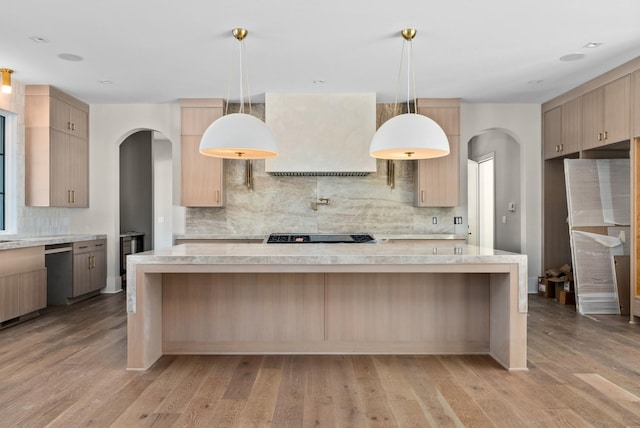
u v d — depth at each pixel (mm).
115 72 4816
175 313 3480
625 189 5254
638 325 4480
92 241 5820
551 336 4066
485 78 5066
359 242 5172
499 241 7375
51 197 5328
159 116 6180
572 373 3100
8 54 4270
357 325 3488
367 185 6180
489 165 8047
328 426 2320
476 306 3502
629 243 5121
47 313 4969
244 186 6160
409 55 4320
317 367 3193
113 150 6195
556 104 5887
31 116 5277
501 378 2998
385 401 2629
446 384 2891
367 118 5504
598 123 5047
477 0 3219
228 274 3467
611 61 4547
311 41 3961
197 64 4562
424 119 3379
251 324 3479
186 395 2707
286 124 5488
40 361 3338
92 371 3121
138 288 3111
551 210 6223
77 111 5895
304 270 3047
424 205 5867
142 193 7852
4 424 2332
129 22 3570
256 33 3785
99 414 2451
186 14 3428
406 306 3488
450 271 3090
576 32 3805
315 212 6176
